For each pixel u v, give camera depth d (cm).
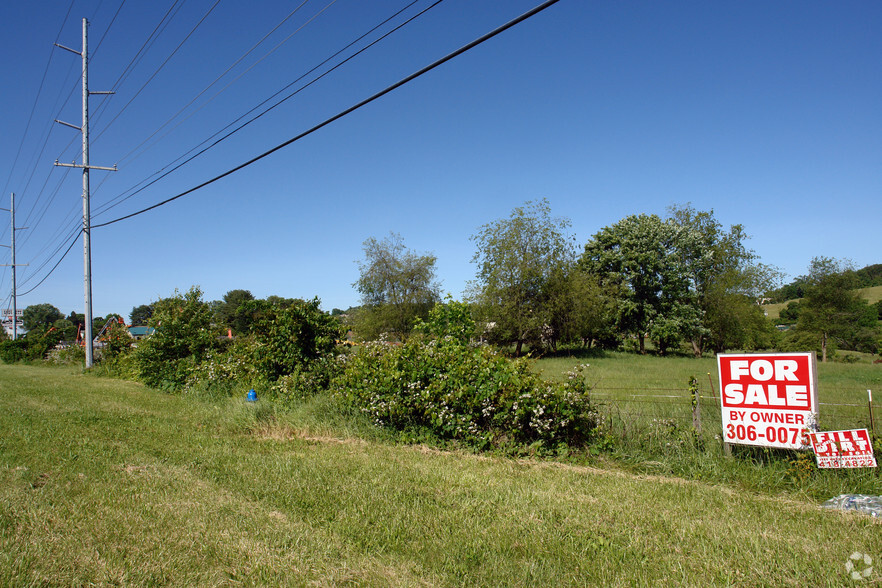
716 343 5012
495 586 381
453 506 557
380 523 500
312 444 876
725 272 4681
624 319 4738
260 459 750
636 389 1551
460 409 866
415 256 5012
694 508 551
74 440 853
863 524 495
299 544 446
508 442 820
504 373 844
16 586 359
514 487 623
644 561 421
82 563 400
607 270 4884
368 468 707
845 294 3878
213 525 486
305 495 584
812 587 376
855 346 4009
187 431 969
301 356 1291
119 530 468
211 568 399
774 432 662
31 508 518
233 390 1480
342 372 1245
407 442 888
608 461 746
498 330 4088
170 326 1839
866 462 612
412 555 433
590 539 466
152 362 1827
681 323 4369
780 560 418
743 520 515
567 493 600
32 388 1786
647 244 4578
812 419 638
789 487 620
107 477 639
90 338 2712
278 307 1398
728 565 411
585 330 4350
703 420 870
